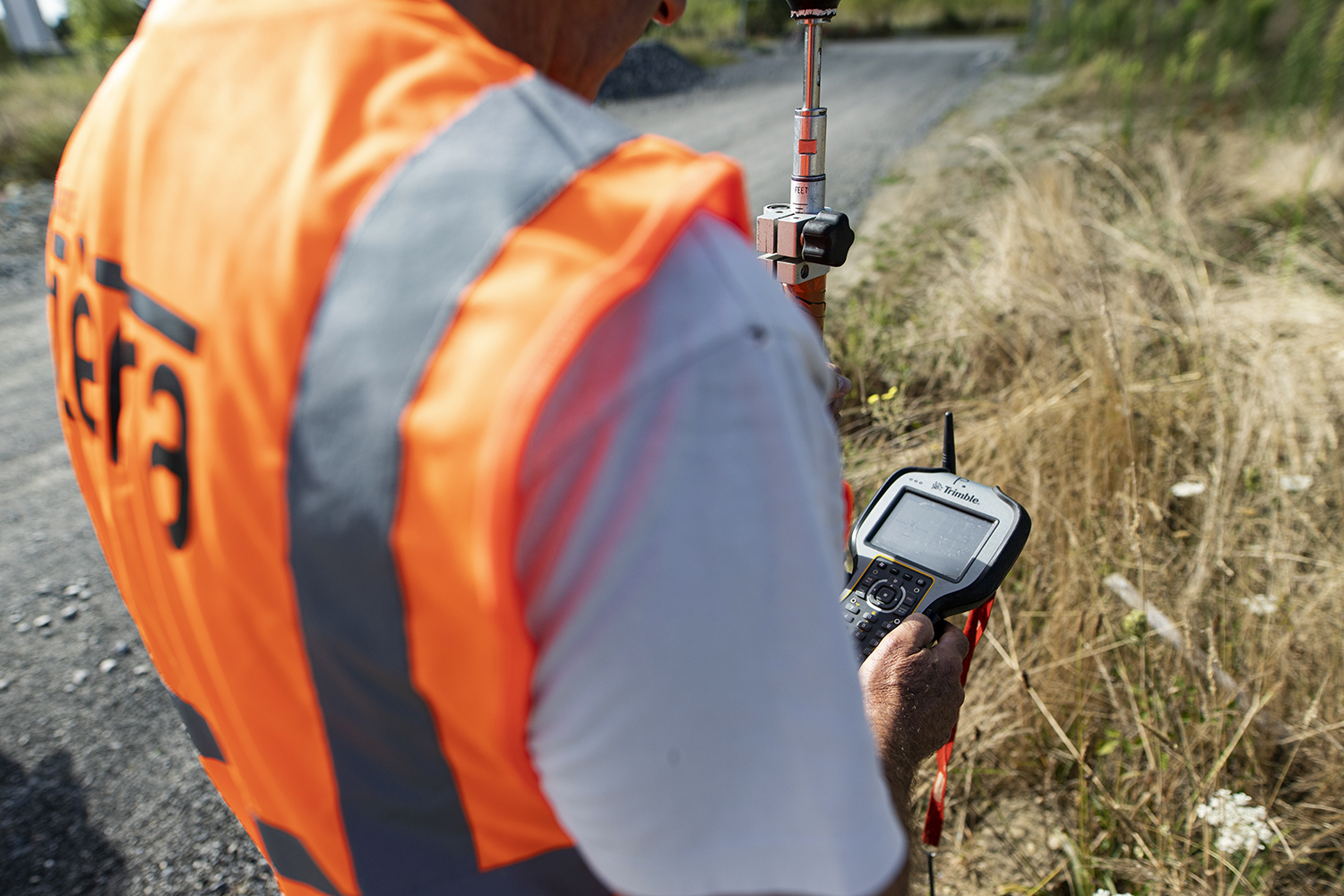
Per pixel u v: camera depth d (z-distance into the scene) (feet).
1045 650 5.82
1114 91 25.94
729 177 1.20
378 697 1.34
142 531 1.61
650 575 1.09
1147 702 5.27
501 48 1.66
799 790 1.20
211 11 1.55
